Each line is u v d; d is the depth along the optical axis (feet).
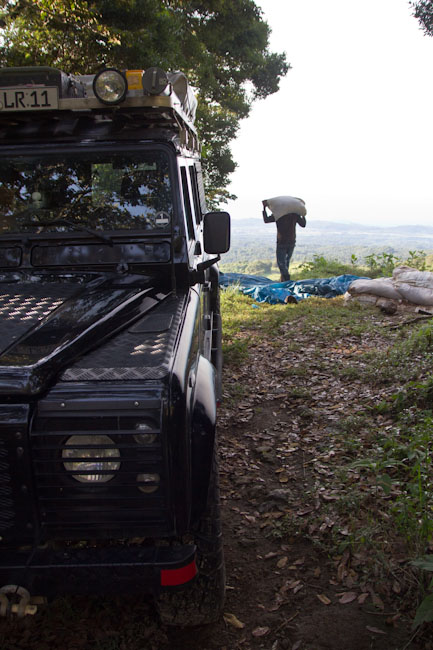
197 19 63.00
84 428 7.31
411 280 31.09
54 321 9.03
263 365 23.16
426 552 10.31
